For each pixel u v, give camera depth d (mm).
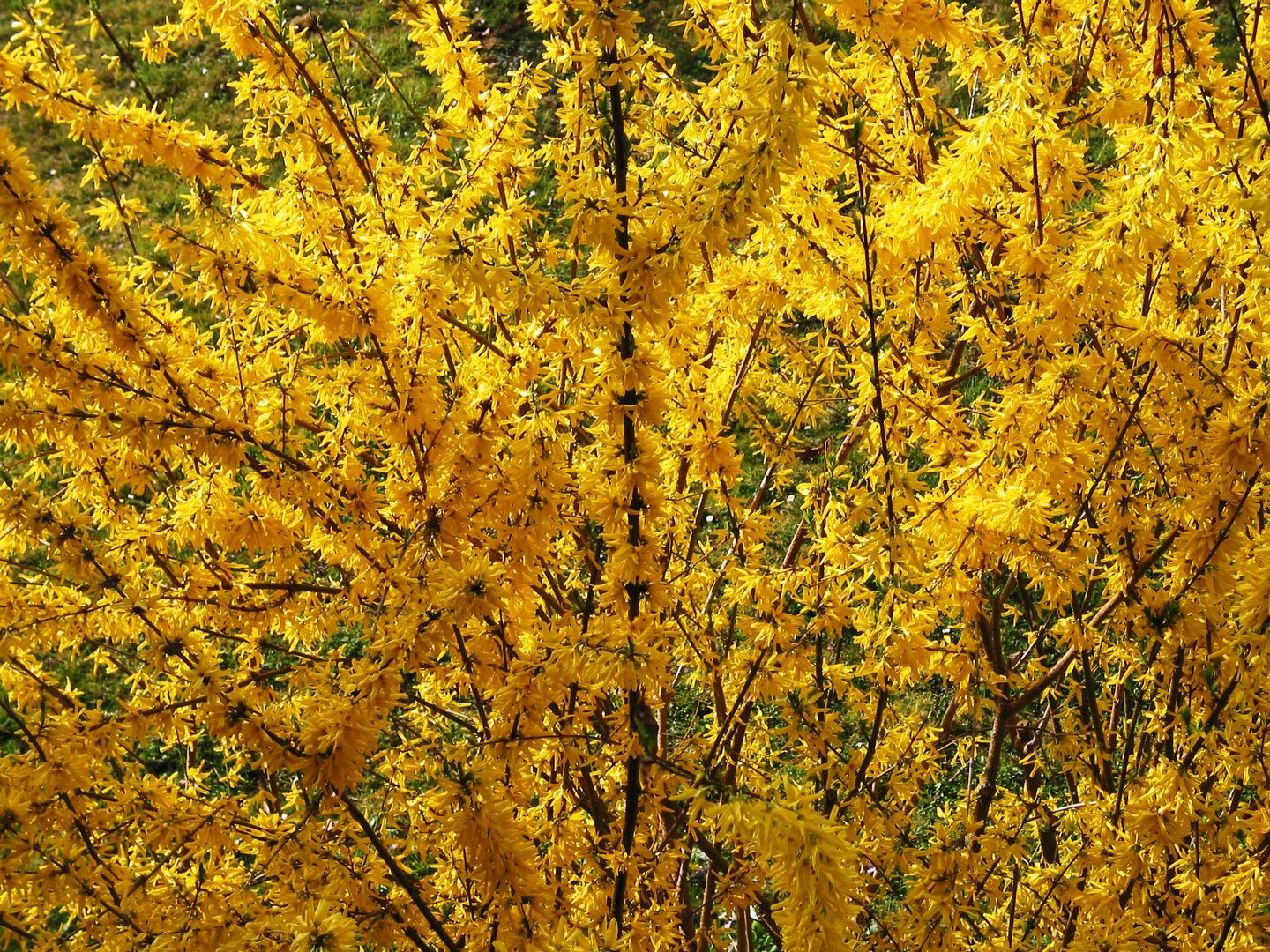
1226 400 1948
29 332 1766
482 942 1969
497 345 2047
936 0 2092
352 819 1974
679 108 2215
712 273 2352
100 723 1832
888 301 2311
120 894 1875
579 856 2301
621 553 1819
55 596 2041
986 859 2381
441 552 1907
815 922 1457
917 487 1797
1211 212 2123
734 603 2254
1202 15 2176
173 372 1855
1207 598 2062
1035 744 2600
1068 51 2316
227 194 1886
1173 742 2365
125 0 8828
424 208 2102
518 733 1933
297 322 1967
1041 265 1965
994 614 2361
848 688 2324
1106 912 2256
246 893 1949
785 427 3152
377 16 7637
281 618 2156
